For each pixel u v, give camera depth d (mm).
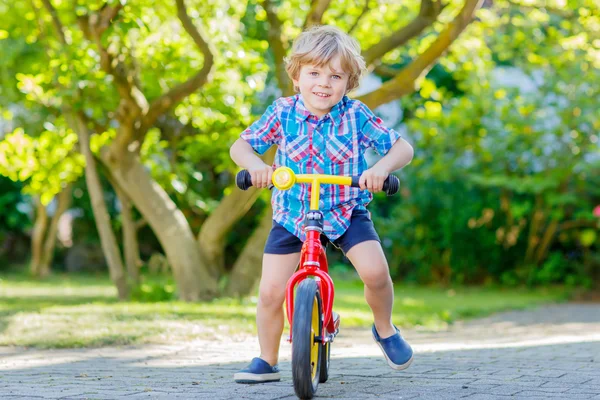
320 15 9273
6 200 21438
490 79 17062
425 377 4609
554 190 17328
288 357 5633
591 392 4031
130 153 10820
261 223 11273
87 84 10141
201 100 11078
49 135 11773
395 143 4043
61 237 23656
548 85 16766
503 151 17250
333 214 4000
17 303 10898
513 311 13039
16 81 12258
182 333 7090
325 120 4047
